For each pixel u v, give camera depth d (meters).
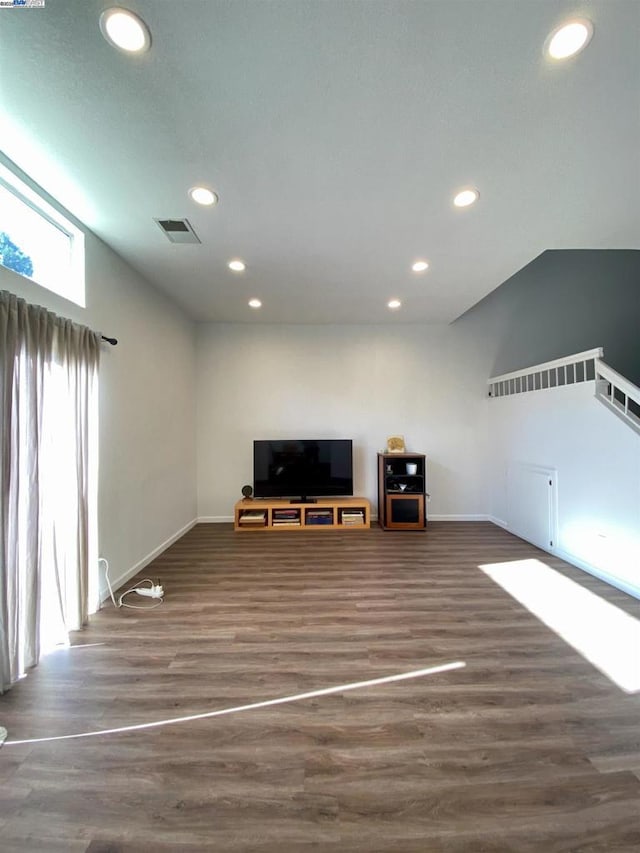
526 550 3.68
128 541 3.00
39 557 1.90
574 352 5.00
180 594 2.71
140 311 3.22
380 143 1.69
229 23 1.18
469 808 1.15
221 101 1.46
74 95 1.43
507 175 1.94
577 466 3.22
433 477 4.95
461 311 4.33
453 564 3.29
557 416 3.48
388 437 4.94
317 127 1.59
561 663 1.87
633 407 3.34
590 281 5.02
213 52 1.27
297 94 1.43
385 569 3.18
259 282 3.41
